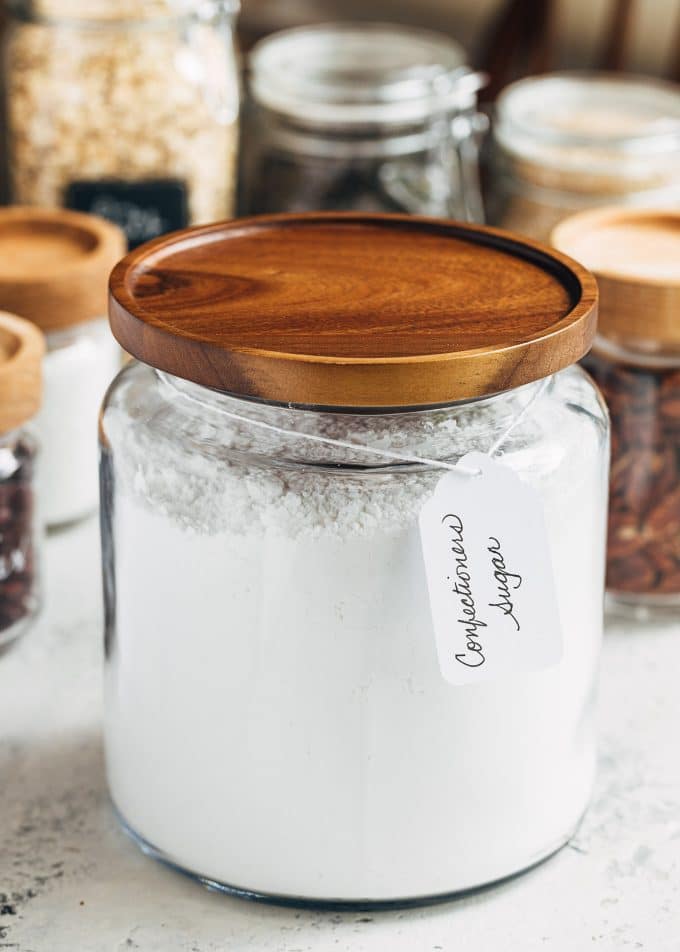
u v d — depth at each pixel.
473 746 0.55
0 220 0.79
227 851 0.57
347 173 0.89
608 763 0.65
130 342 0.54
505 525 0.53
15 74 0.87
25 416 0.67
